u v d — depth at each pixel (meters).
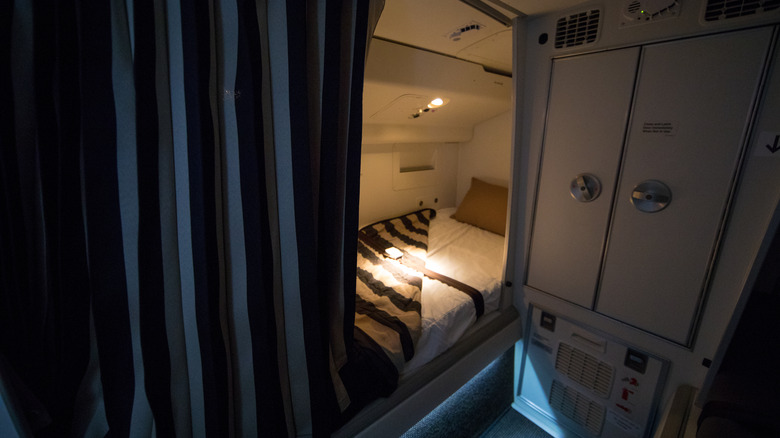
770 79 0.98
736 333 0.96
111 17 0.57
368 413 1.17
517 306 1.86
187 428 0.81
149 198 0.66
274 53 0.78
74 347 0.65
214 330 0.78
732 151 1.08
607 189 1.38
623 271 1.41
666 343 1.34
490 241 2.46
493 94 2.30
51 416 0.67
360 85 0.95
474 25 1.45
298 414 1.02
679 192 1.21
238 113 0.75
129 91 0.61
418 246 2.31
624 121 1.29
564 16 1.37
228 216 0.80
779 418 0.83
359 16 0.90
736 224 1.11
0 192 0.55
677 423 1.13
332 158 0.95
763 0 0.95
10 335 0.59
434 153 3.10
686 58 1.11
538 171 1.60
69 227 0.60
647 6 1.16
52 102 0.57
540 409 1.89
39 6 0.53
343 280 1.10
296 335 0.97
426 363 1.40
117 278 0.65
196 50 0.65
